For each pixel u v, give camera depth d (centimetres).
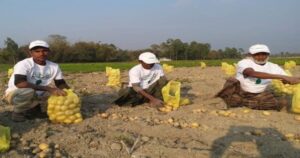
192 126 541
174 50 7662
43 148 435
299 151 434
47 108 562
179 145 457
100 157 419
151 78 705
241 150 439
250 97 653
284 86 780
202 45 7844
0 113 629
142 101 711
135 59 7462
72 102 553
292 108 616
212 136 492
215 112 626
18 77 554
